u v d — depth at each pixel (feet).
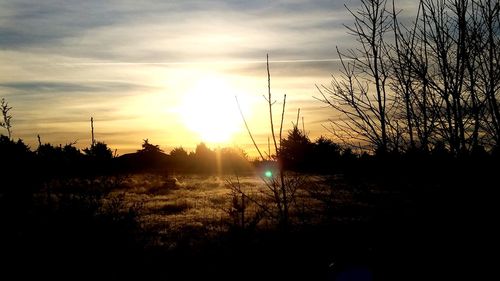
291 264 18.39
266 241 20.24
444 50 17.57
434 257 17.22
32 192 21.70
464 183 17.69
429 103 18.07
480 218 17.51
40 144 23.65
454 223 17.84
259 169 18.76
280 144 18.26
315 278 17.28
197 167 157.28
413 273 16.75
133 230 23.38
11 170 21.66
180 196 81.51
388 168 18.83
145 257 23.29
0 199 20.79
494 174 17.43
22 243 20.03
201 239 29.35
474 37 17.17
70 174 23.76
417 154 18.44
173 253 26.21
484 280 16.42
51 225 20.52
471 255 17.20
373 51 18.94
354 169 19.39
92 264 20.97
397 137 18.57
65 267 20.39
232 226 21.79
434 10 18.13
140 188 90.17
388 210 18.65
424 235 17.98
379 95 18.78
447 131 17.85
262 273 19.13
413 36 18.43
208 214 56.39
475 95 17.62
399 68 18.53
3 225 20.24
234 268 20.31
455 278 16.37
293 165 18.81
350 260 17.10
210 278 21.25
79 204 21.44
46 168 23.06
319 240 18.63
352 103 19.06
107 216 22.07
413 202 18.49
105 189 23.30
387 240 17.99
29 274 19.89
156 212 60.70
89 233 21.09
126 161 26.13
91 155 24.49
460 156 17.58
